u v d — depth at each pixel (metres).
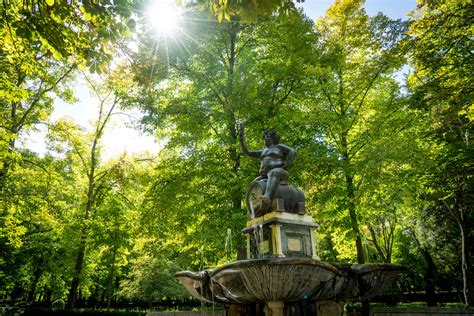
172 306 38.84
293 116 13.79
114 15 5.70
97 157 24.59
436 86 11.52
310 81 13.91
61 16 5.74
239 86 13.06
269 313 5.99
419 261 26.34
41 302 31.92
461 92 10.91
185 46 12.16
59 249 21.56
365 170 11.96
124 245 21.89
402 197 12.62
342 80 15.63
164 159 15.23
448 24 11.71
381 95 16.20
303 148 13.46
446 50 12.21
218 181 13.52
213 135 15.32
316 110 13.72
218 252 14.60
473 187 13.31
